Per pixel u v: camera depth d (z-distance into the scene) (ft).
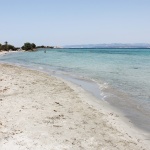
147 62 196.44
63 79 89.40
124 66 153.99
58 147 28.73
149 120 41.55
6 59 240.73
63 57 283.59
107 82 84.28
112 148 29.55
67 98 55.93
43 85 71.41
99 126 37.45
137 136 34.19
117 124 39.01
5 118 38.32
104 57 286.87
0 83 69.10
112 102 54.34
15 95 55.26
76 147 29.12
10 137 31.01
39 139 30.71
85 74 108.58
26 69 124.26
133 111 47.14
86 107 48.73
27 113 41.39
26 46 608.19
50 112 42.91
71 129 35.09
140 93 64.59
